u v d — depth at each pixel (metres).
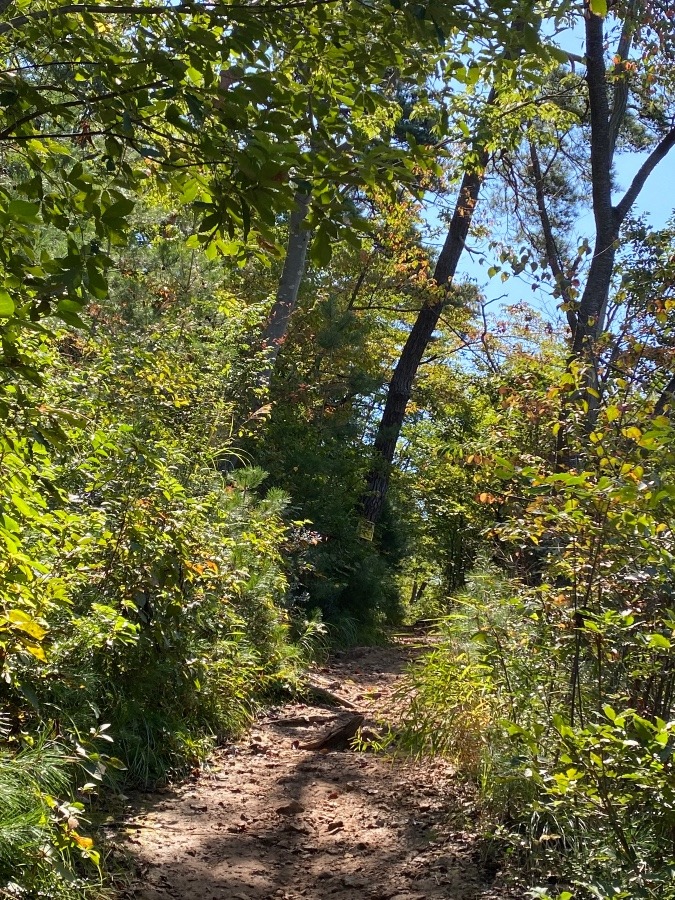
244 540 8.64
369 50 3.50
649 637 3.54
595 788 3.45
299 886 4.64
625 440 4.92
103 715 5.74
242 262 3.40
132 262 11.37
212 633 7.25
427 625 14.59
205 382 9.20
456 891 4.43
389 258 19.44
